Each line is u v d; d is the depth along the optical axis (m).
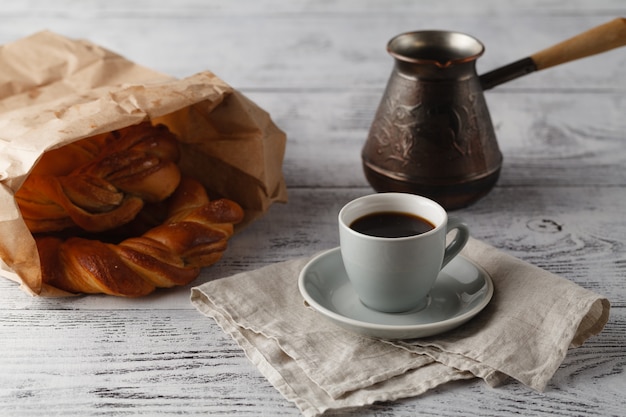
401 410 0.69
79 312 0.79
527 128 1.07
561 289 0.75
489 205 0.93
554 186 0.96
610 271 0.83
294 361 0.73
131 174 0.84
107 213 0.84
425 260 0.74
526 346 0.71
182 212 0.86
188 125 0.91
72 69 0.95
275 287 0.79
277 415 0.69
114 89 0.88
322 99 1.14
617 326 0.76
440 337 0.73
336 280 0.79
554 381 0.71
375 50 1.27
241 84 1.17
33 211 0.85
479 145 0.88
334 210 0.92
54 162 0.87
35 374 0.73
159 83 0.90
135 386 0.72
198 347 0.75
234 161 0.89
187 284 0.82
